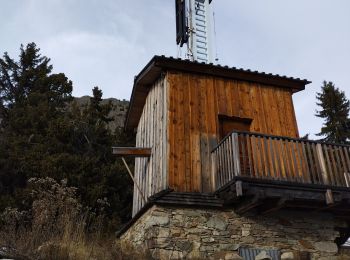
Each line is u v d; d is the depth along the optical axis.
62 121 21.53
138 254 8.30
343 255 9.76
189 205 9.08
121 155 11.69
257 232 9.25
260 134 9.02
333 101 26.62
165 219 8.80
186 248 8.61
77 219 10.24
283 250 9.22
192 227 8.89
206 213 9.14
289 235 9.44
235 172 8.42
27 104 25.05
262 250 9.04
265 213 9.37
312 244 9.51
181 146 9.94
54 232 8.54
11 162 19.58
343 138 25.31
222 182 9.15
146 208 9.38
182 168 9.70
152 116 11.84
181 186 9.51
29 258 7.07
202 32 15.31
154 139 11.22
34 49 30.59
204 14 15.77
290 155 9.16
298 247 9.38
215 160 9.77
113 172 19.19
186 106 10.46
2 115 25.94
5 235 7.96
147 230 8.78
